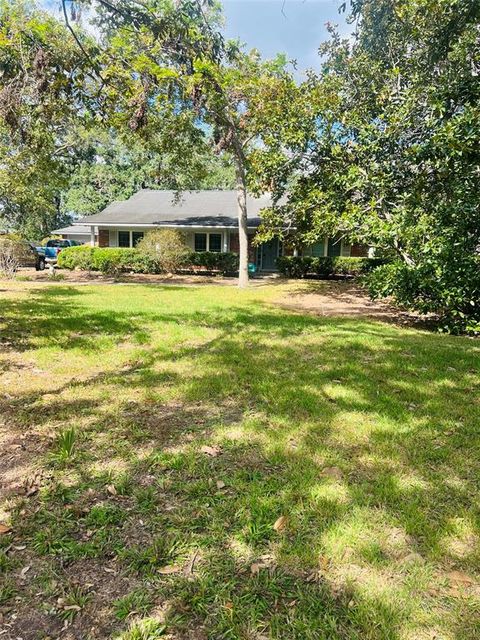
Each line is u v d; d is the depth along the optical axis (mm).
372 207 9812
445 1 6691
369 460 2676
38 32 4656
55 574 1732
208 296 11469
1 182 15531
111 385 4055
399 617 1532
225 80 10273
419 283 7770
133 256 19188
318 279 18125
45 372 4441
